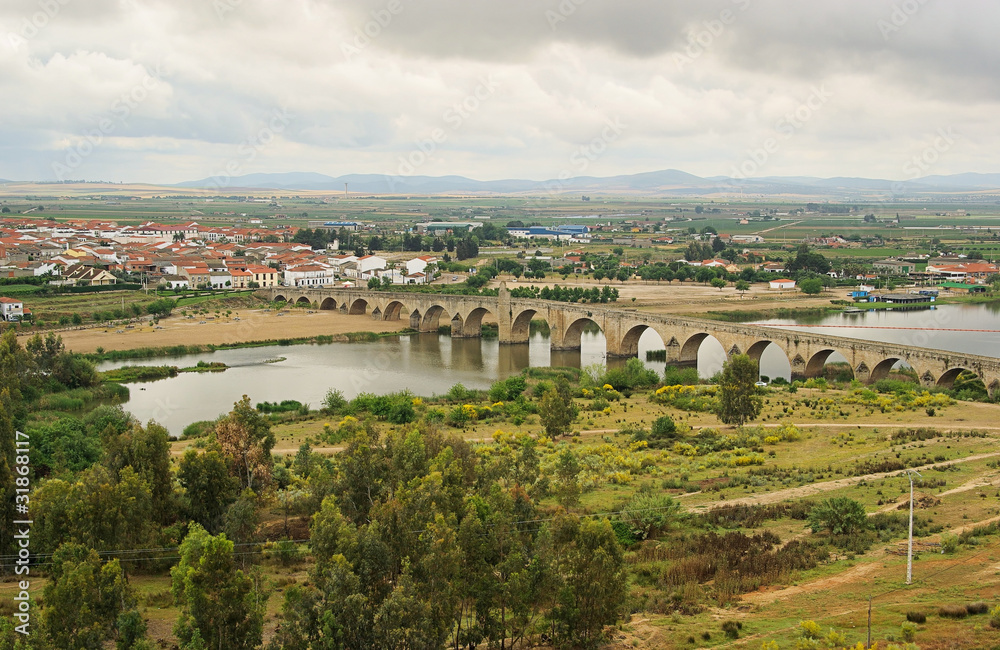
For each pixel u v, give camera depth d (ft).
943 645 178.29
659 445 380.99
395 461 268.41
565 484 274.77
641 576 230.48
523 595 191.42
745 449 364.99
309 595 185.88
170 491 269.03
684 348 620.90
